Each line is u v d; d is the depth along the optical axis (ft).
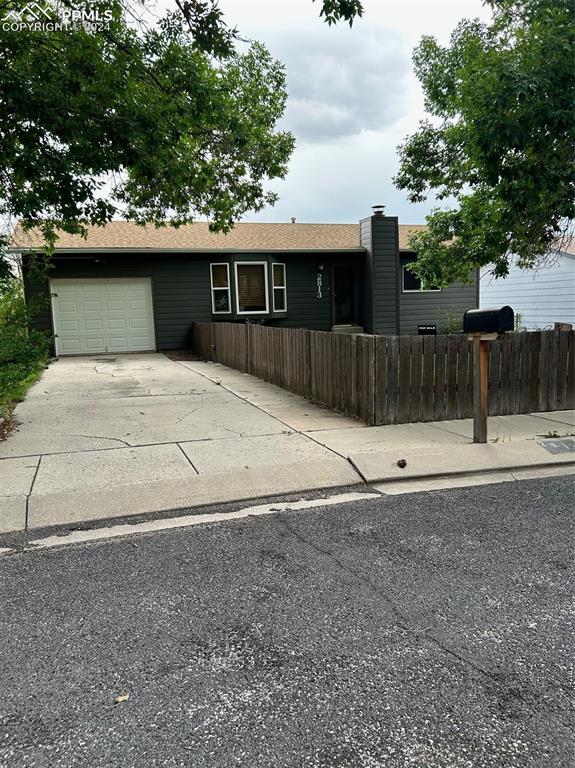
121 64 20.95
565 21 19.97
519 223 26.21
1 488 15.19
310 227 68.13
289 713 6.80
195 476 16.08
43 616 9.12
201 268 55.98
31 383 33.73
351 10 18.48
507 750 6.15
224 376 37.60
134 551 11.65
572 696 7.05
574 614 8.98
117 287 53.93
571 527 12.66
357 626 8.70
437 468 16.90
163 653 8.08
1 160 21.42
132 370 41.01
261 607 9.31
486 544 11.75
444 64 32.19
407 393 22.63
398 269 58.39
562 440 19.75
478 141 21.56
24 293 50.37
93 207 23.90
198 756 6.14
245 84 32.91
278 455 18.19
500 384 24.16
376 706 6.89
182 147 25.38
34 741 6.39
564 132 20.66
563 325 28.60
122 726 6.62
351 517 13.46
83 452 18.71
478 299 65.05
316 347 27.25
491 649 8.06
